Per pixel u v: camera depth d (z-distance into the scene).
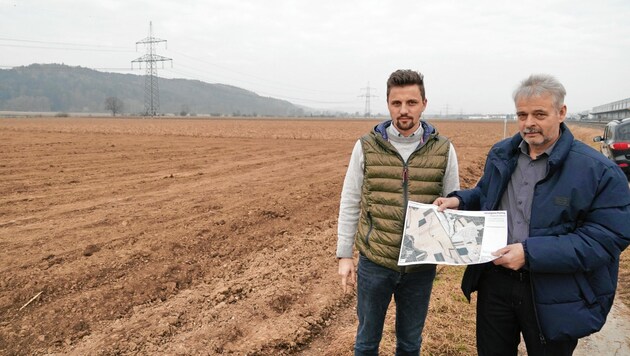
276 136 33.72
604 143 12.76
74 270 5.03
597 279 2.15
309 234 6.86
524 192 2.31
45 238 6.16
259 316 4.19
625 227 2.00
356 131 41.03
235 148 21.53
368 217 2.66
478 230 2.33
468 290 2.52
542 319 2.19
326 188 10.52
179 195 9.38
